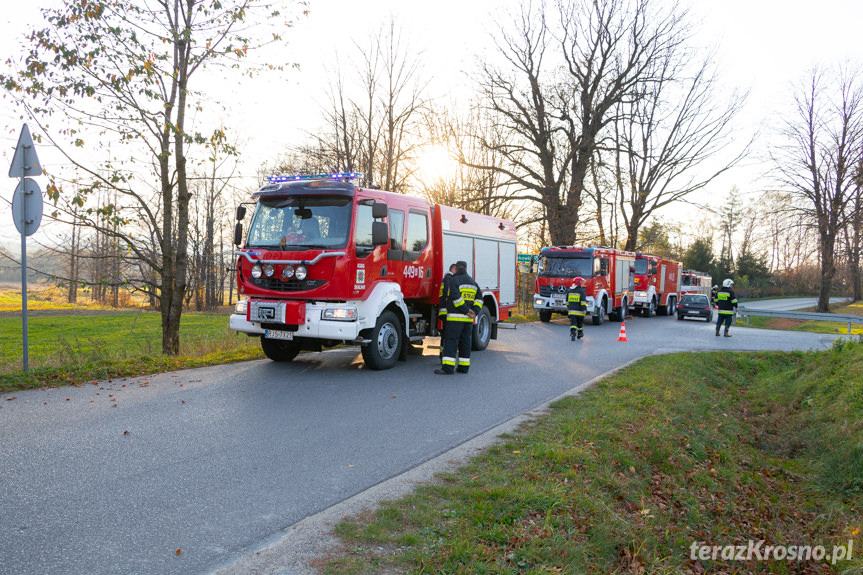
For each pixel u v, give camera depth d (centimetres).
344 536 351
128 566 306
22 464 459
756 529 554
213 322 2803
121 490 414
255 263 927
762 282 8319
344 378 898
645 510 484
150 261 1166
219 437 559
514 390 862
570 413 703
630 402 789
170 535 346
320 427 610
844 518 579
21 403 659
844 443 723
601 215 3303
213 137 1080
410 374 961
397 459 512
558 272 2273
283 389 798
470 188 2862
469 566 321
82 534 342
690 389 977
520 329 1977
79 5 934
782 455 793
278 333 930
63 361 1004
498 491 421
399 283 1016
